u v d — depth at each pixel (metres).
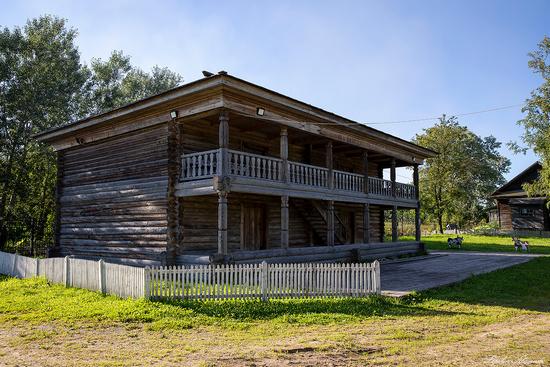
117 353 7.30
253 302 11.05
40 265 15.41
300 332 8.73
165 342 7.98
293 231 22.23
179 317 9.80
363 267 12.00
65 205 21.67
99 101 39.09
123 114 17.52
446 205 54.00
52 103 30.56
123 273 11.81
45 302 11.42
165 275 11.09
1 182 30.20
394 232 25.12
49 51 31.36
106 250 18.84
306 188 18.34
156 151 17.33
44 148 31.09
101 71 41.28
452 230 55.34
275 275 11.64
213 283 11.37
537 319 10.20
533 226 49.78
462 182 52.56
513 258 25.34
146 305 10.48
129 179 18.38
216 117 16.89
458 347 7.65
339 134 20.61
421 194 53.56
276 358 7.00
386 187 24.83
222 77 13.90
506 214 52.91
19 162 30.20
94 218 19.77
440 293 13.30
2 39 29.22
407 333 8.57
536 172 51.66
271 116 16.45
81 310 10.31
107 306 10.66
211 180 14.98
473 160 53.12
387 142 23.98
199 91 14.73
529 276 17.94
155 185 17.00
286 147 17.56
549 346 7.72
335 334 8.50
